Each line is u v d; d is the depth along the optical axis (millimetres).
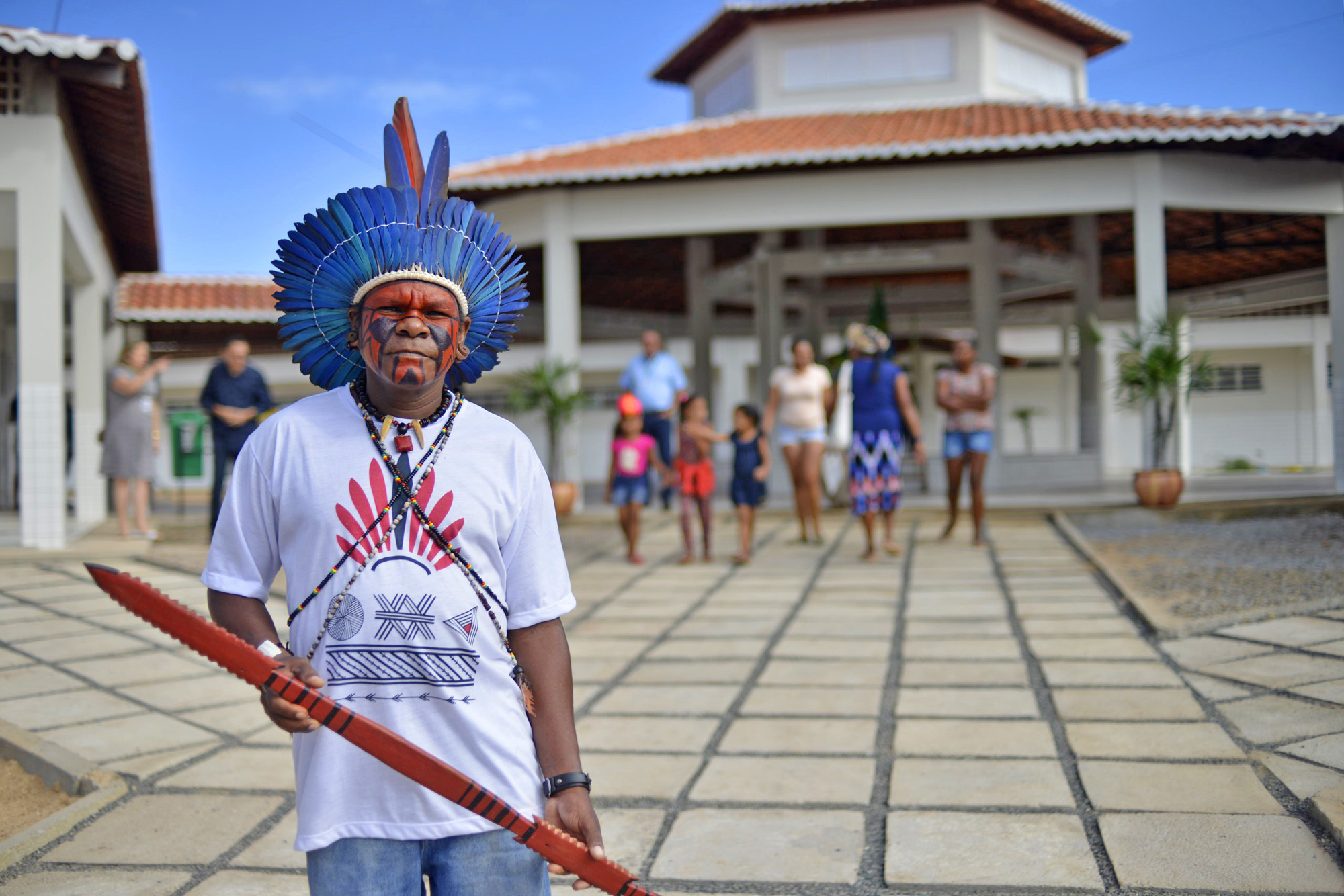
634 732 4746
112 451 10102
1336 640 5562
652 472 17000
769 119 15781
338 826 1803
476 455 1889
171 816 3869
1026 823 3596
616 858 3463
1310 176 13031
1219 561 7965
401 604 1808
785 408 10141
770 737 4609
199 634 1644
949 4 15891
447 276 1902
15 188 8984
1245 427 23984
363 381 1972
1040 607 6977
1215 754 4129
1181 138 11742
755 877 3301
